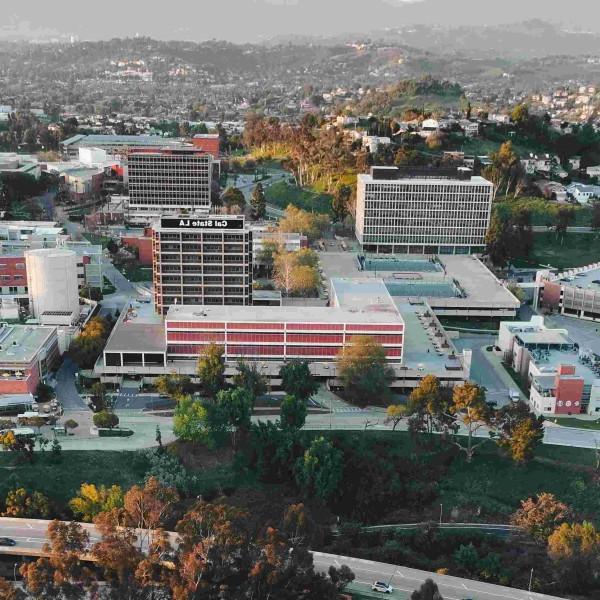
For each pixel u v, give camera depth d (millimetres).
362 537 190000
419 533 190000
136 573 144000
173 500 175125
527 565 178125
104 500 186125
